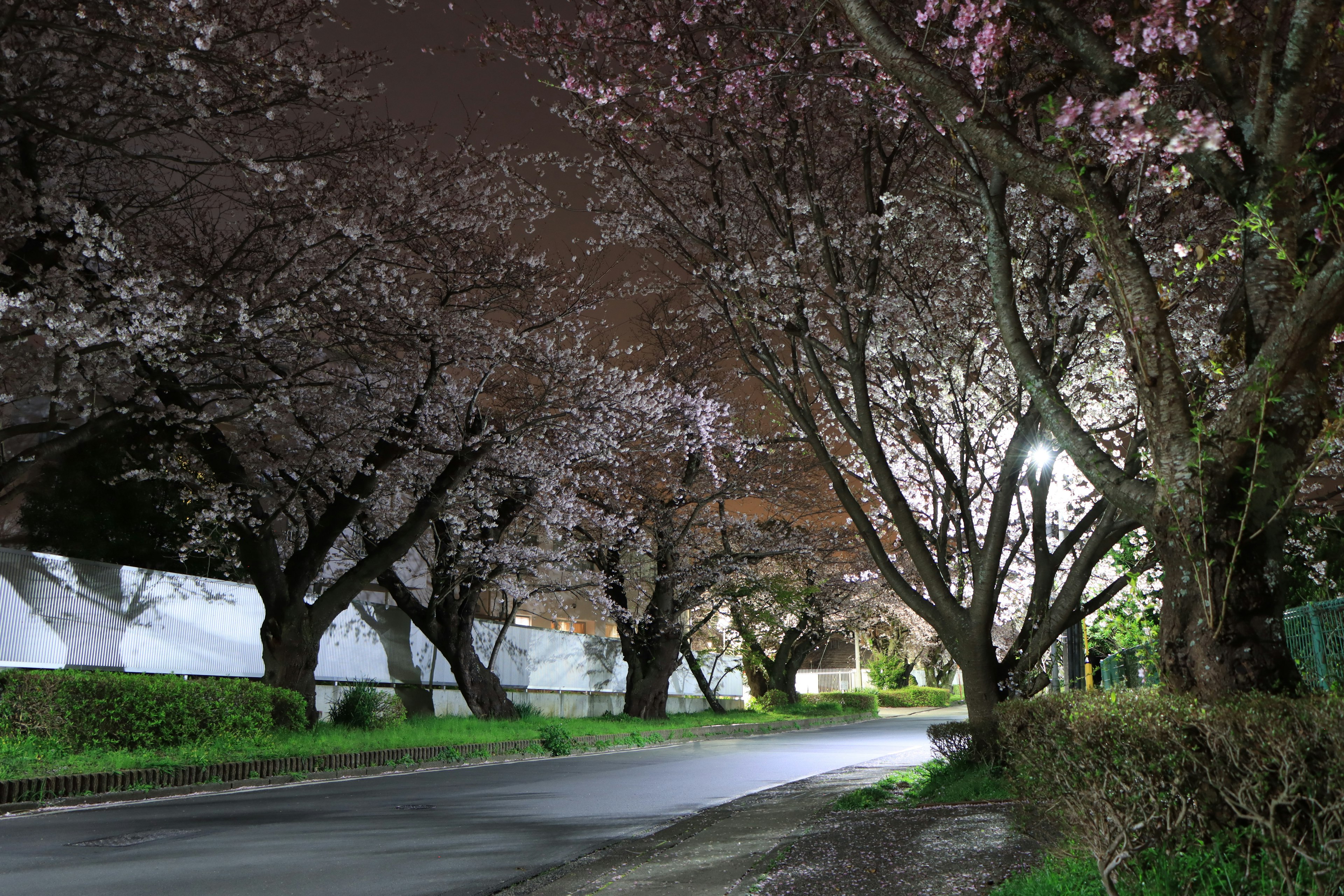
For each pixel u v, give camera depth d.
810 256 13.17
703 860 7.38
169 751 14.99
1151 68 6.54
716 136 12.55
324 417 21.53
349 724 21.34
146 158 14.94
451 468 21.25
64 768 12.74
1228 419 5.98
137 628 19.11
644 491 32.59
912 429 14.72
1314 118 7.42
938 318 13.84
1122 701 5.57
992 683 11.74
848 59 10.88
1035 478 12.77
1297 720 4.23
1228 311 7.57
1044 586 12.28
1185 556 6.03
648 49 11.07
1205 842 4.49
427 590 31.27
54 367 16.50
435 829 9.93
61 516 19.41
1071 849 5.04
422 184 19.42
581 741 23.53
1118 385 12.67
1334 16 5.79
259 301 17.36
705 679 43.25
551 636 34.47
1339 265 5.52
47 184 15.67
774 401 15.20
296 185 17.64
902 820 8.06
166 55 14.27
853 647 85.00
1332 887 3.73
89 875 7.29
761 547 36.72
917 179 12.61
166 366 17.45
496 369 22.50
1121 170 10.24
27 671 15.52
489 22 11.12
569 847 8.78
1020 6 7.24
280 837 9.31
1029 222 12.51
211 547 20.88
